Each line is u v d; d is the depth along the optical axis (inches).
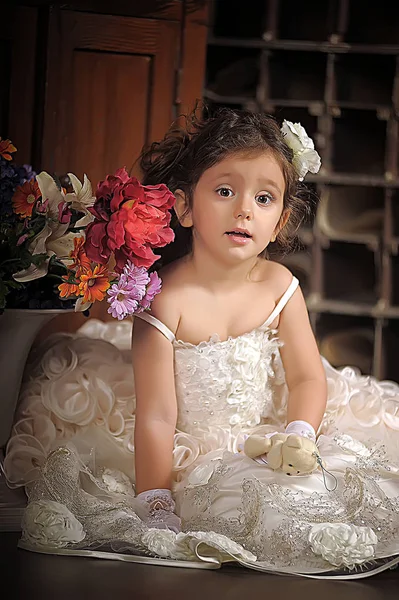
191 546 63.9
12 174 72.9
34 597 56.8
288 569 62.7
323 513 64.1
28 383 78.3
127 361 85.0
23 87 100.6
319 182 139.3
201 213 73.7
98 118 103.1
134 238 65.4
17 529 70.9
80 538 65.1
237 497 66.0
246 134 73.1
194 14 104.5
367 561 63.0
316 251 140.4
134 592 58.4
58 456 68.6
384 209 140.3
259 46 136.9
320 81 138.9
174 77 104.9
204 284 75.9
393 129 139.0
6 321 70.2
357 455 70.4
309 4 137.9
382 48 136.7
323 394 77.9
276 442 67.4
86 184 71.1
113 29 102.2
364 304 141.3
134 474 75.9
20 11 99.3
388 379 142.2
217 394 75.2
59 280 71.7
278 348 80.0
